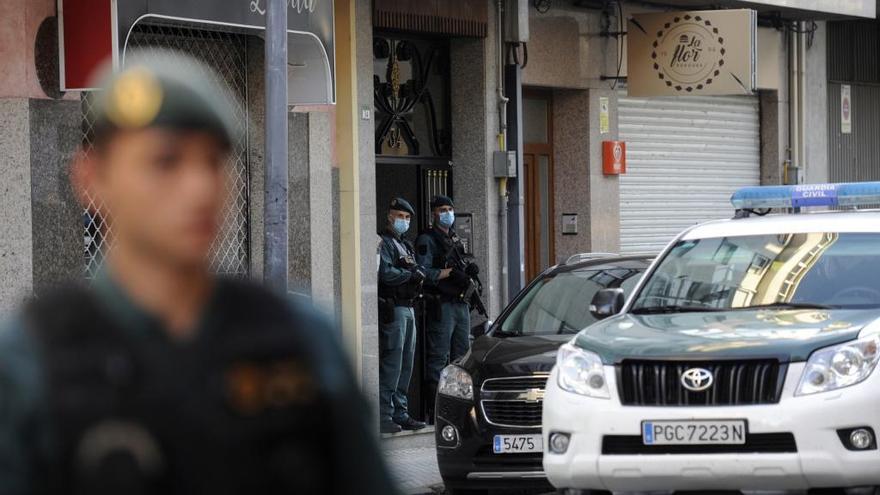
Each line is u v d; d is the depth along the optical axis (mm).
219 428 3971
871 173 50500
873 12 45281
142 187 4047
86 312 3947
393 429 30594
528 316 24547
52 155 23516
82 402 3859
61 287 4012
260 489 4008
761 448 16234
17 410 3818
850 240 19703
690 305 19391
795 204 22016
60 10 23453
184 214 4035
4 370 3832
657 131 41844
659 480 16500
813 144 47312
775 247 19922
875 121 50688
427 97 34812
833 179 48719
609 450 16859
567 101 39031
